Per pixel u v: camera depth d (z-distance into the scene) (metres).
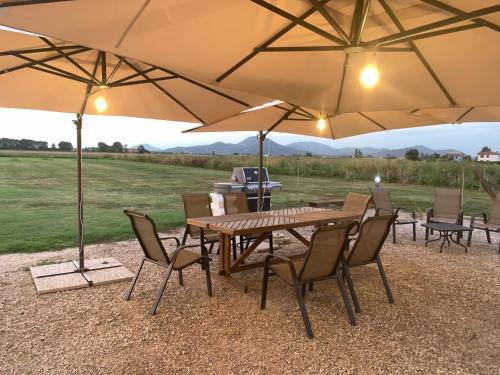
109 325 3.22
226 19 2.28
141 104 4.57
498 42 2.41
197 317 3.41
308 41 2.73
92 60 3.76
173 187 13.17
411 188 12.78
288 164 14.66
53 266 4.67
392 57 2.80
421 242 6.70
